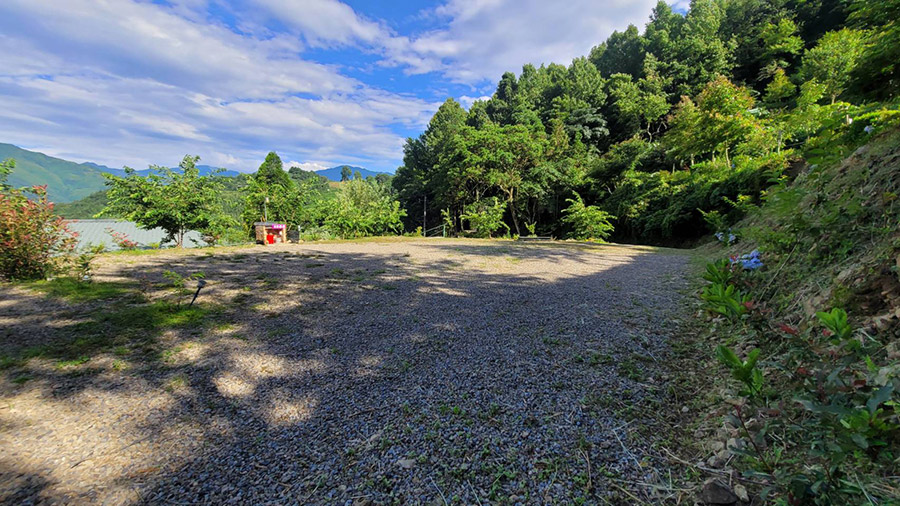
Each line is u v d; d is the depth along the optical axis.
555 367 2.41
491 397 2.07
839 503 1.02
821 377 1.25
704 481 1.35
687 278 4.94
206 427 1.82
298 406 2.02
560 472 1.48
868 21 4.47
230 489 1.41
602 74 44.12
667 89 32.31
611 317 3.37
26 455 1.57
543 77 44.81
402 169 46.78
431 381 2.27
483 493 1.38
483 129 24.66
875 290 1.83
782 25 28.12
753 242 4.82
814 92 13.83
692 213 13.27
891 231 2.16
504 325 3.23
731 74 30.61
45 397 2.02
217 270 5.25
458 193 24.86
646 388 2.11
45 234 4.27
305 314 3.54
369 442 1.70
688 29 34.59
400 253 7.87
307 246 9.12
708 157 18.56
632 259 7.23
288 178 25.53
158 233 21.19
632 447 1.61
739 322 2.60
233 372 2.39
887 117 3.72
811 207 3.34
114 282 4.25
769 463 1.29
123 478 1.46
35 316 3.10
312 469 1.53
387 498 1.37
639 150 21.52
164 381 2.25
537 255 7.87
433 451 1.63
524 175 23.09
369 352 2.71
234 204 21.47
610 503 1.31
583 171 23.97
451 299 4.08
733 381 1.98
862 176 2.94
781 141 12.22
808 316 2.12
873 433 1.06
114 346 2.67
